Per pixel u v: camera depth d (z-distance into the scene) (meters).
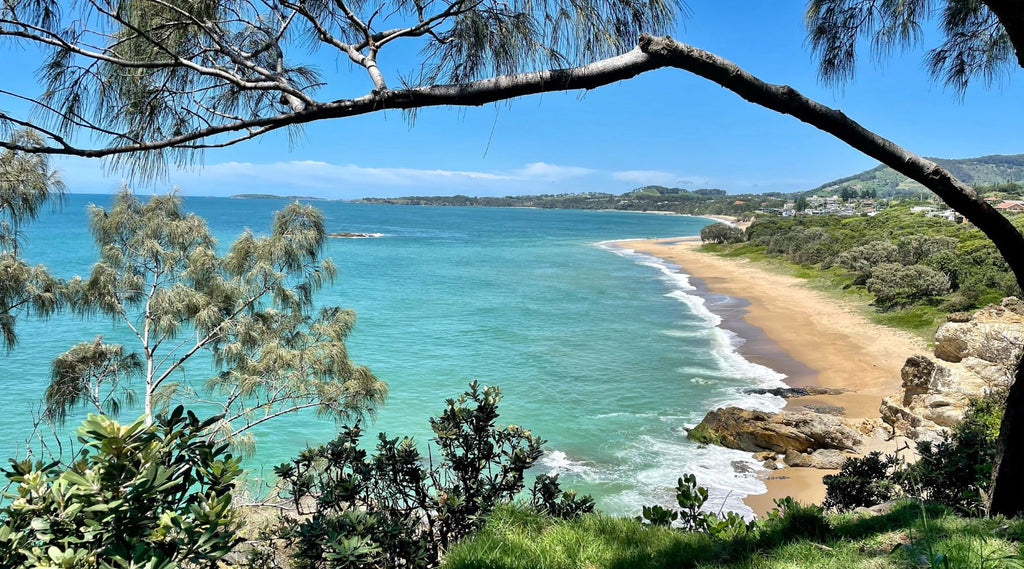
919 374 16.72
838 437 15.52
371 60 2.47
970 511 4.75
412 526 4.11
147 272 12.27
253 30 2.73
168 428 2.26
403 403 20.19
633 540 4.34
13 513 2.12
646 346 28.66
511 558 3.93
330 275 12.87
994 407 12.73
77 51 2.21
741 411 16.88
